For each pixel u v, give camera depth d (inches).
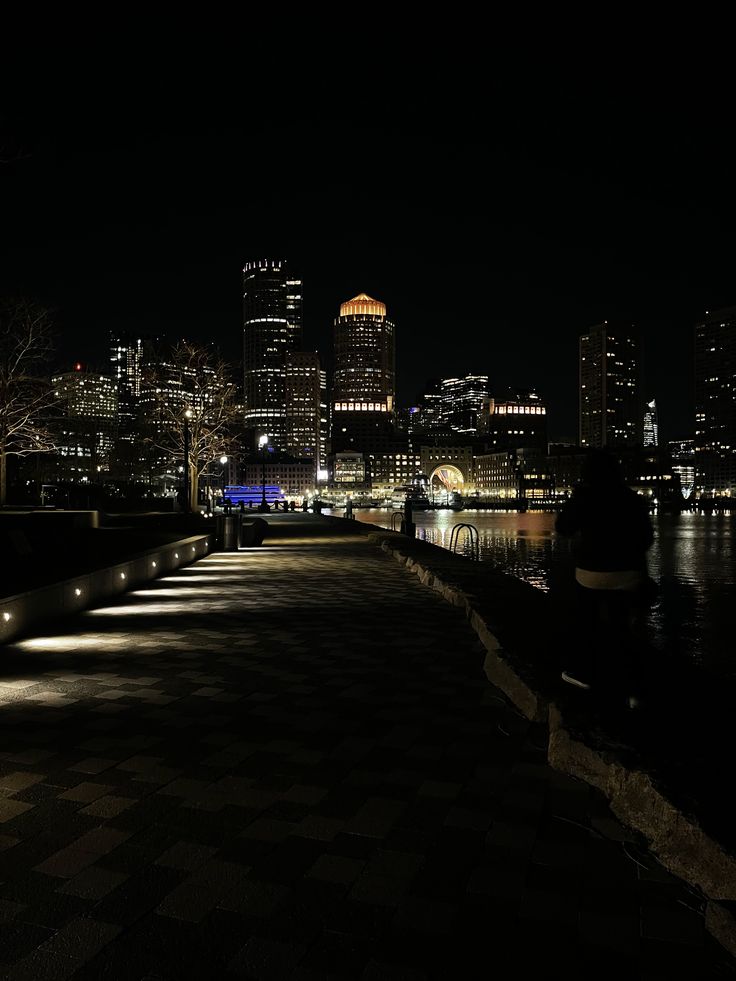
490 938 129.3
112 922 133.1
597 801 187.0
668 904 140.6
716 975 120.0
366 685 304.8
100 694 288.8
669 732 207.3
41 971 120.0
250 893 143.0
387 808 182.7
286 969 120.5
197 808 181.8
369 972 119.9
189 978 118.4
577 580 246.2
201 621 467.5
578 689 251.4
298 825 172.7
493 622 379.2
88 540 942.4
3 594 407.5
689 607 1138.7
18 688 298.0
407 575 761.6
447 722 253.6
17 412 1614.2
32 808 181.3
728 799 160.4
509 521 5265.8
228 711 266.5
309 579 723.4
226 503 3521.2
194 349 2349.9
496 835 168.4
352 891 144.1
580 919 135.3
